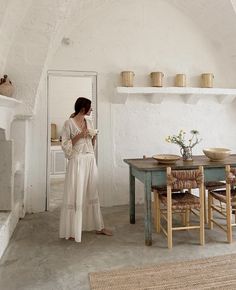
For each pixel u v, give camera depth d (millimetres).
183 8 3973
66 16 2941
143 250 2416
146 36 3945
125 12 3863
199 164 2709
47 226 3055
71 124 2633
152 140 4008
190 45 4105
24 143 3383
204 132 4180
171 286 1846
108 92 3840
